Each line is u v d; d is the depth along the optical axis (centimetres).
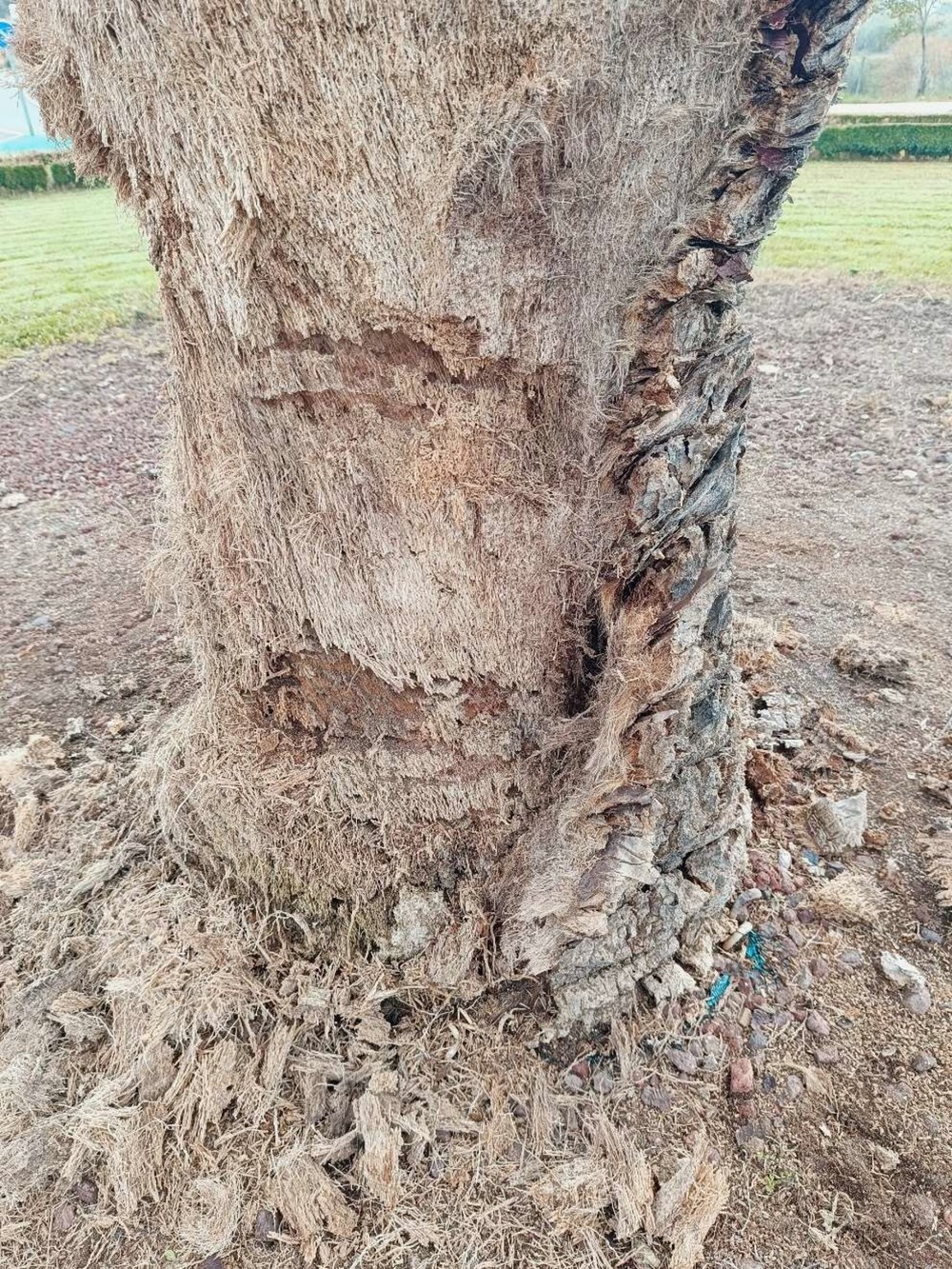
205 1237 146
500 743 159
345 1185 152
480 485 134
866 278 707
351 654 154
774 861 205
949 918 193
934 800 224
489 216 110
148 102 111
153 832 208
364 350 125
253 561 151
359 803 167
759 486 432
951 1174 150
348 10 98
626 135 108
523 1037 167
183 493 156
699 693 151
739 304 132
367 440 133
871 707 258
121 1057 167
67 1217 153
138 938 181
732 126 113
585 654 151
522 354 122
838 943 188
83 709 276
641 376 125
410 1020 169
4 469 472
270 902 183
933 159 1023
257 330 126
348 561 145
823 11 101
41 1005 178
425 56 100
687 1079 164
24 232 862
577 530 138
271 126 107
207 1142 158
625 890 156
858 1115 159
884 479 433
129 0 103
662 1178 150
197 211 118
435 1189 150
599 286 119
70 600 345
